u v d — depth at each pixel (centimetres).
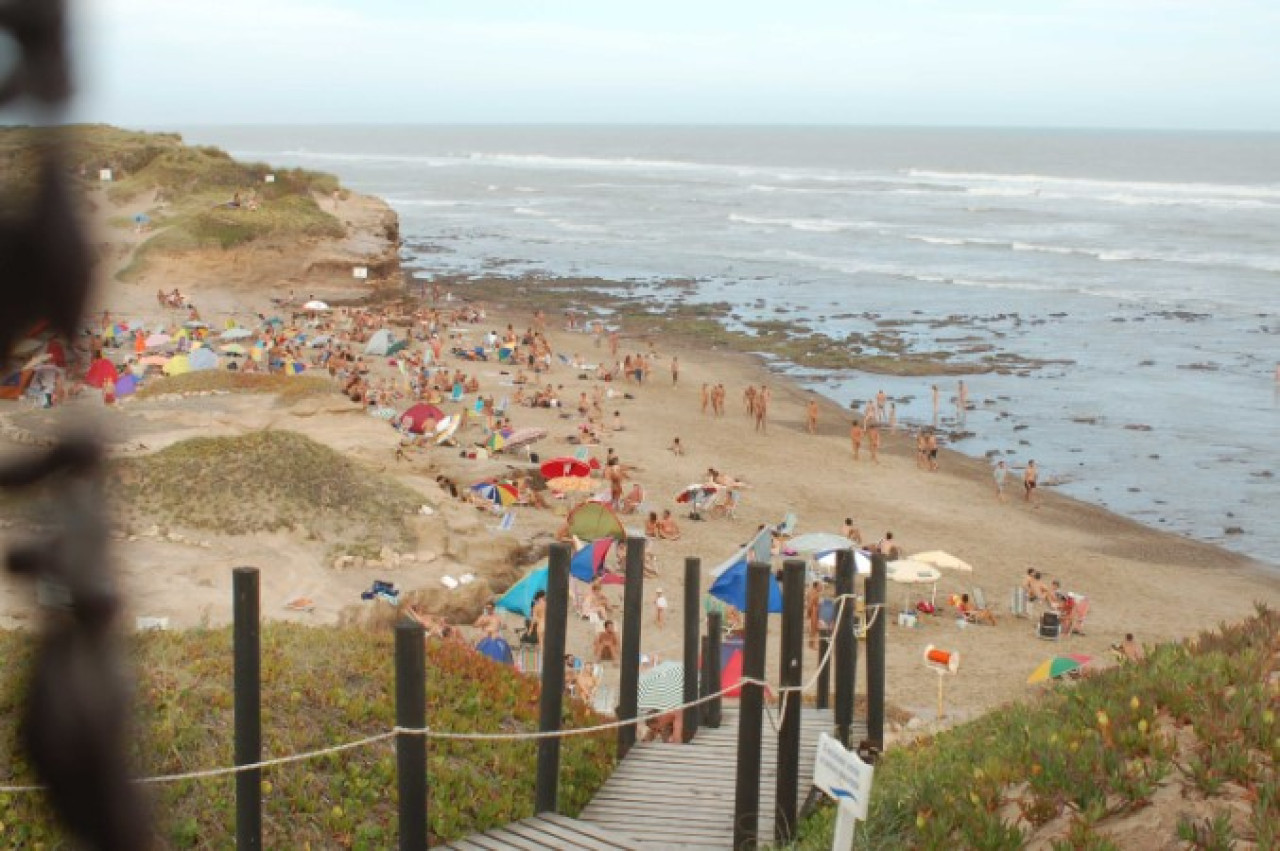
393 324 6750
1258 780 808
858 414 5381
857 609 2547
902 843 929
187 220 6769
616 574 2984
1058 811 840
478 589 2752
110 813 237
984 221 13525
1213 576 3516
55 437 217
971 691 2516
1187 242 11394
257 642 1016
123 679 236
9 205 192
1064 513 4081
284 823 1160
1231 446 4900
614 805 1285
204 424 3694
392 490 3028
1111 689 1065
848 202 16175
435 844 1188
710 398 5572
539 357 5928
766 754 1411
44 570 222
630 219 14062
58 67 192
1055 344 6875
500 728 1443
